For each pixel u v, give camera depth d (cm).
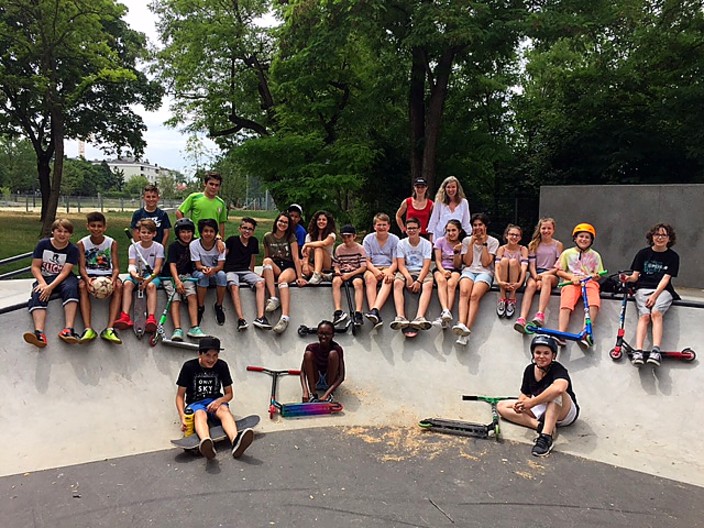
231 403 540
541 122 1720
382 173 1753
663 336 574
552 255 644
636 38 1368
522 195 1669
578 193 1039
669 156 1443
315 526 342
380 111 1530
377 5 1119
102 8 1762
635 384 540
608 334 596
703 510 370
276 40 1574
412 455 448
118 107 2472
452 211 729
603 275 616
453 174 1600
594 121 1516
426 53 1349
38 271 560
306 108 1506
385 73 1527
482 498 380
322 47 1204
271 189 1341
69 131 2355
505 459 443
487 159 1536
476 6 1116
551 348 470
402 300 649
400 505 369
